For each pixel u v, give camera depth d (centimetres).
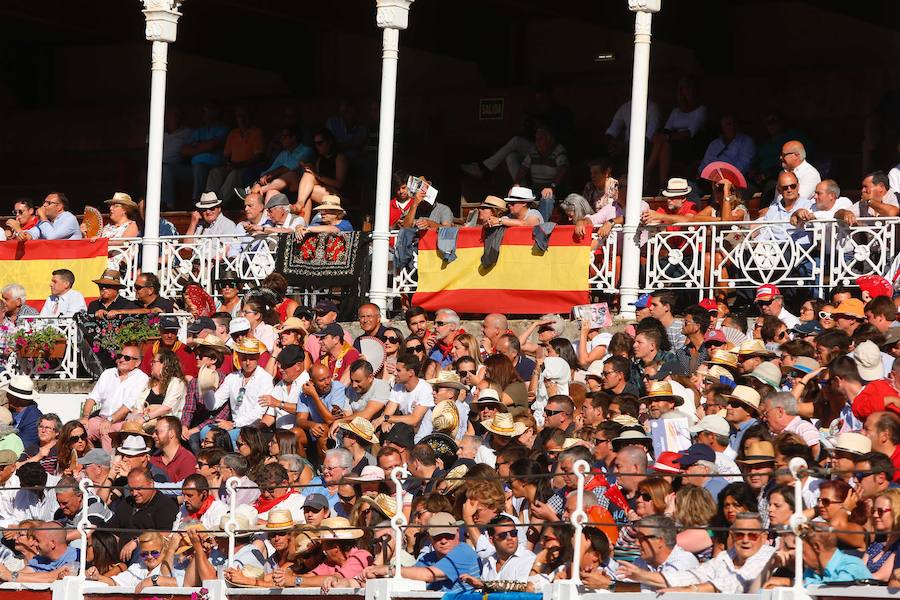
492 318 5888
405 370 5438
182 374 5953
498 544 4197
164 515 4966
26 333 6769
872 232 5934
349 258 6756
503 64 8775
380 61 9094
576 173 7962
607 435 4597
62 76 9925
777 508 3816
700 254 6247
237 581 4459
